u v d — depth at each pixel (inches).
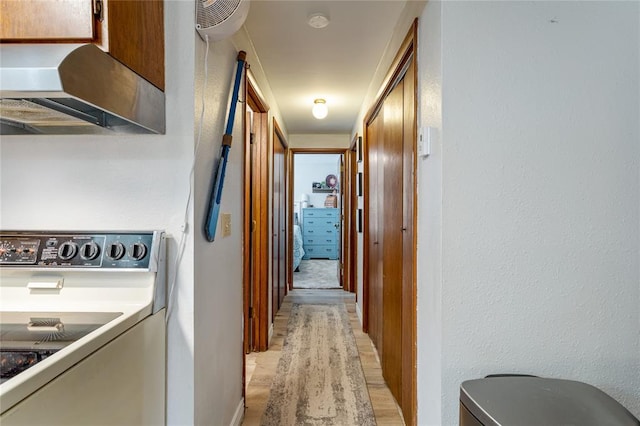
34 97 32.0
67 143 46.8
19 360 29.0
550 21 48.8
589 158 49.3
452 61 48.3
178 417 47.1
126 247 43.7
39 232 43.9
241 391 77.1
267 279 112.3
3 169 47.1
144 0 41.8
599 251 49.5
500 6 48.5
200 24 47.1
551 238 49.3
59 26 34.4
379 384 90.2
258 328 110.7
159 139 46.8
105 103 34.6
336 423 73.9
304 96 119.4
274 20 69.8
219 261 60.0
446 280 49.0
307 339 120.5
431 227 53.1
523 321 49.4
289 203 188.9
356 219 169.5
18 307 41.4
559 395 40.6
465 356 49.3
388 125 90.3
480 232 48.9
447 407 49.4
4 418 23.1
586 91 49.0
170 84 46.9
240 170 76.7
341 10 66.4
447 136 48.5
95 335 32.5
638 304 49.6
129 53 38.6
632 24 49.1
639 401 49.9
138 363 39.9
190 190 46.6
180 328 46.9
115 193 46.8
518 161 48.9
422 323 57.5
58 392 27.6
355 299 169.9
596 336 49.7
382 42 79.2
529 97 48.8
